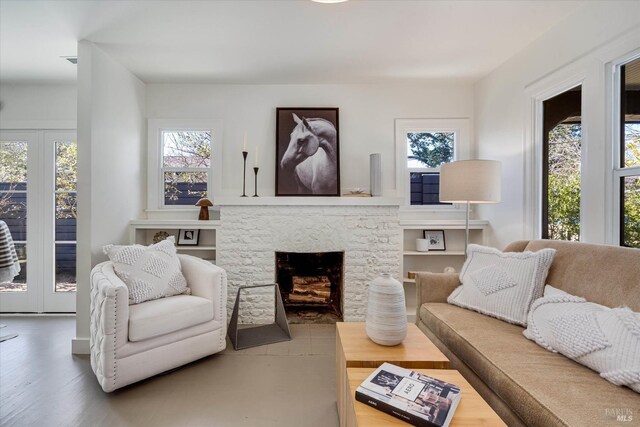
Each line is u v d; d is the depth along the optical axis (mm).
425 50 2674
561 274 1723
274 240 3021
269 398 1839
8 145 3365
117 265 2174
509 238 2822
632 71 1780
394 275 3059
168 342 2041
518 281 1787
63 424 1604
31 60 2814
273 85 3420
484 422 947
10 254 2721
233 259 3016
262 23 2270
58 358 2338
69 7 2061
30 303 3348
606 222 1859
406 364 1315
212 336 2273
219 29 2344
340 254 3330
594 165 1936
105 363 1793
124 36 2426
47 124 3336
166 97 3389
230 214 3016
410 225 3098
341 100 3447
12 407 1736
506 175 2863
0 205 3354
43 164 3350
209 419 1645
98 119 2576
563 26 2199
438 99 3457
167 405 1761
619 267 1465
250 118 3418
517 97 2703
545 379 1184
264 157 3418
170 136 3475
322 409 1740
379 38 2482
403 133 3449
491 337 1574
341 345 1508
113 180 2781
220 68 3012
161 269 2299
